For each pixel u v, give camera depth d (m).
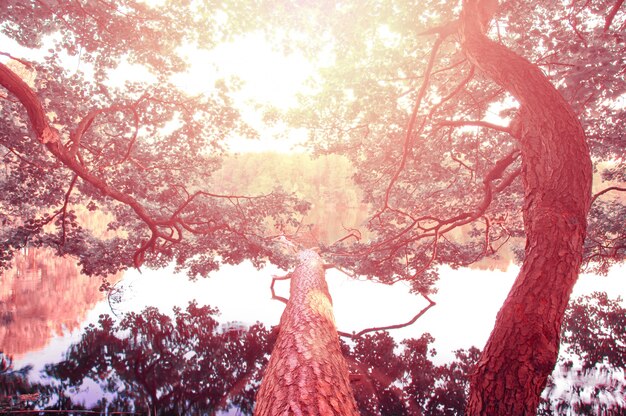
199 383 4.94
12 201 7.71
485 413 2.20
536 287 2.20
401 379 5.25
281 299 7.80
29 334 6.79
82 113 6.53
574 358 6.23
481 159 8.33
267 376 2.50
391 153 7.93
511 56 3.13
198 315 8.89
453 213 8.77
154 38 6.55
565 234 2.23
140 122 7.16
